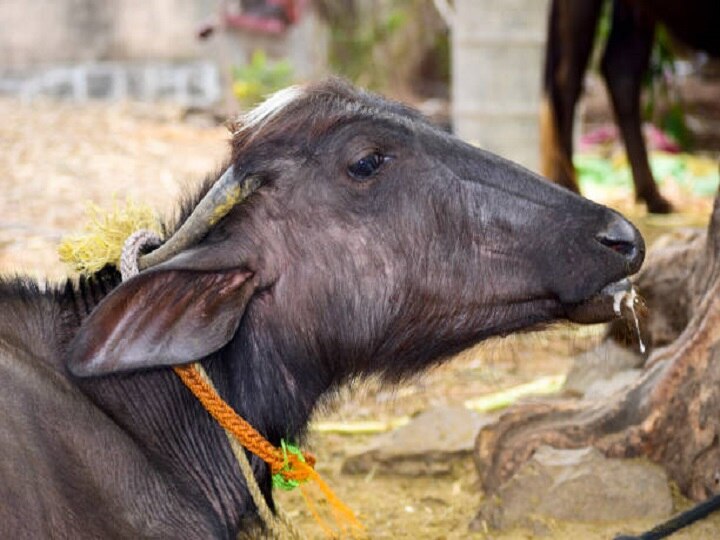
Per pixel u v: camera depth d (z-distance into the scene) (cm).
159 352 206
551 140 516
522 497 270
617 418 279
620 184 633
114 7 838
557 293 220
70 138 627
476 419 311
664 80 708
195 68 838
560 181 515
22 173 547
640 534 254
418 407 354
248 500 224
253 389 220
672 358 275
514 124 574
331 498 231
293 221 217
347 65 1036
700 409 270
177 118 727
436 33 1038
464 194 220
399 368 225
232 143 218
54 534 197
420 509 287
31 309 216
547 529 266
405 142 220
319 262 218
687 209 576
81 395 212
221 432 222
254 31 884
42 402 206
